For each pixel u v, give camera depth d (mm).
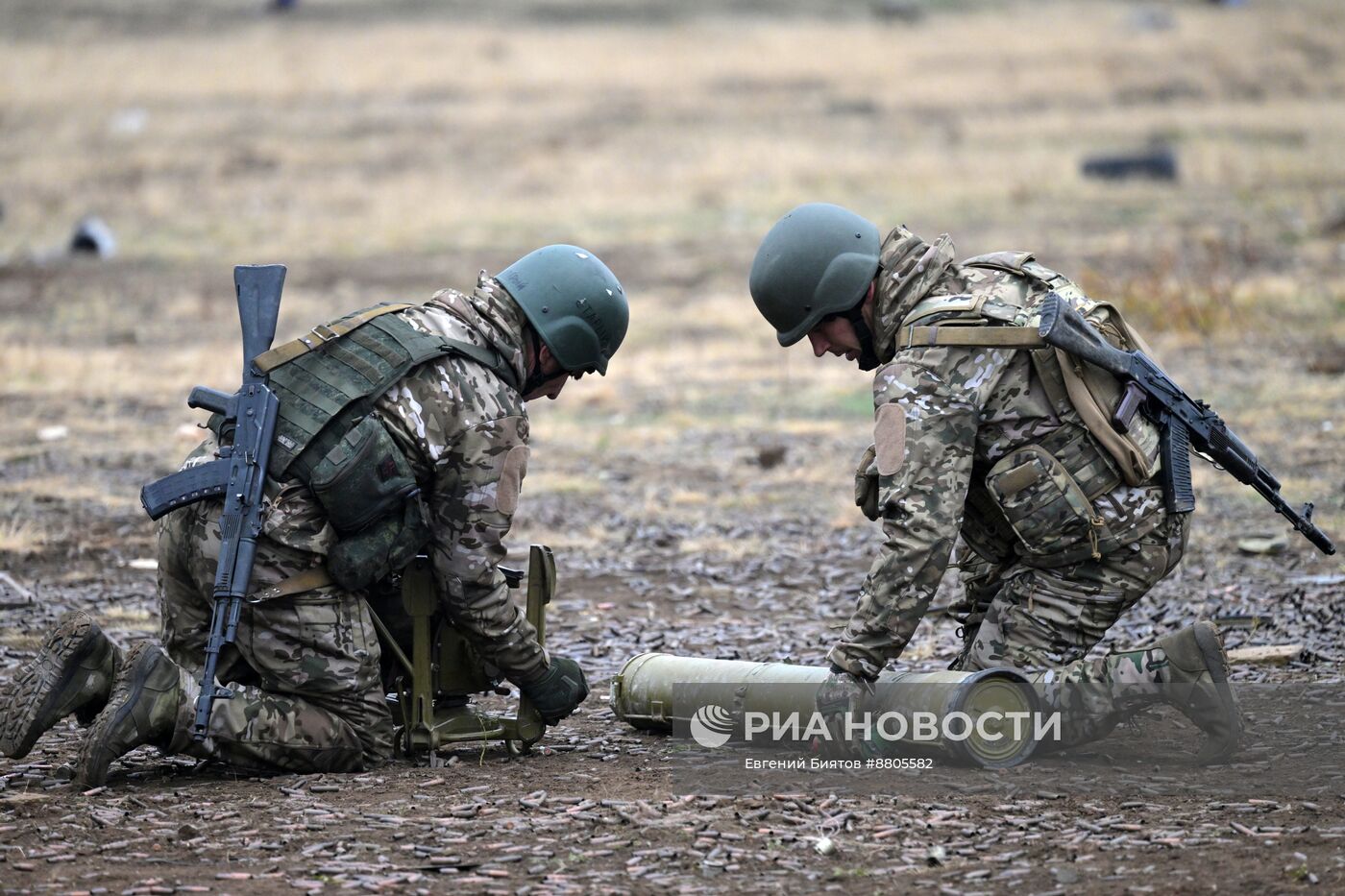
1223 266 66250
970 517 17094
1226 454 17094
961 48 163625
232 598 15492
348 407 15828
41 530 31734
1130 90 138500
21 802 15055
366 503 15648
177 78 153000
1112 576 16422
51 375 52812
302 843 13867
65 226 100062
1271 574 26984
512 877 12945
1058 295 15742
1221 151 108250
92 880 12828
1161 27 169000
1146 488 16328
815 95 144000
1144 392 16234
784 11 195250
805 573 29000
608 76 156500
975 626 17922
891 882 12703
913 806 14805
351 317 16609
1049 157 110438
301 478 15750
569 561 30078
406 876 12891
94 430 43688
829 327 16938
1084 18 180125
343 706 16281
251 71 156375
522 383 16875
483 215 102062
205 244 93875
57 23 177375
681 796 15305
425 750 17281
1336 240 74875
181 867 13211
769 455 39188
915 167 110125
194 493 15789
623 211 102188
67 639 15289
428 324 16484
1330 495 32656
